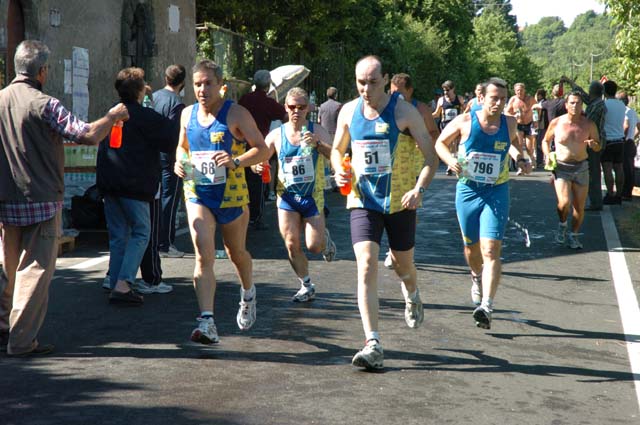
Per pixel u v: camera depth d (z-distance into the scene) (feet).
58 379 19.85
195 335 22.13
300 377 20.27
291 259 28.48
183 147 22.86
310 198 28.04
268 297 29.25
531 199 61.82
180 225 46.42
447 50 242.17
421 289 30.96
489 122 25.17
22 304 21.56
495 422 17.63
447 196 63.36
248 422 17.21
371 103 21.12
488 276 24.45
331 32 123.03
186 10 66.90
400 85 31.58
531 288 31.53
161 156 35.63
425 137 21.31
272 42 113.60
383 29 208.03
